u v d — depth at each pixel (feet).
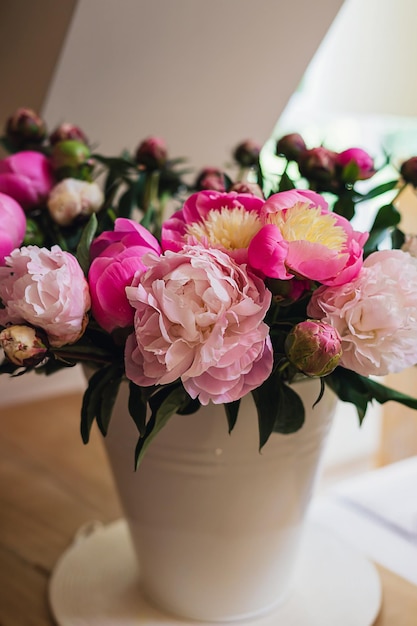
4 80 4.92
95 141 5.02
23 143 3.60
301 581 3.55
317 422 2.98
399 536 3.91
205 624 3.27
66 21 4.14
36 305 2.34
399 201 5.25
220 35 4.69
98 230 3.11
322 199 2.52
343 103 6.40
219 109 5.29
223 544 3.05
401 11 5.71
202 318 2.25
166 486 2.96
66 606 3.42
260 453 2.81
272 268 2.33
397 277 2.46
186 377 2.27
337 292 2.41
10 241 2.68
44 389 6.21
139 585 3.53
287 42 4.97
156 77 4.78
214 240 2.48
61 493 4.48
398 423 5.53
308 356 2.29
